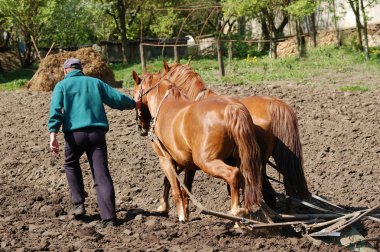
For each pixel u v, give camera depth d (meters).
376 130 12.20
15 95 18.55
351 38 26.56
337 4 28.88
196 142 7.21
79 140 8.18
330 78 18.83
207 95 8.34
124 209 9.30
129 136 12.70
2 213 8.88
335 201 9.23
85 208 9.18
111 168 10.98
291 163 7.51
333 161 10.81
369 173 10.20
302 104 14.56
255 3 24.70
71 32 30.06
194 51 31.58
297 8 23.75
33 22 28.81
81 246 7.11
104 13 34.12
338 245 7.09
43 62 19.86
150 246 7.09
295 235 7.58
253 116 7.62
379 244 7.25
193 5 33.25
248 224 6.98
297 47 25.70
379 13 27.42
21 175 11.07
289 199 7.79
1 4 28.06
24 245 7.16
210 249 6.87
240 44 31.09
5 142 12.80
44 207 9.20
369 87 16.81
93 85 8.37
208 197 9.59
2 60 33.25
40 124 14.21
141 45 22.81
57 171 10.97
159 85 8.48
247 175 6.95
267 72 20.88
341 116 13.27
